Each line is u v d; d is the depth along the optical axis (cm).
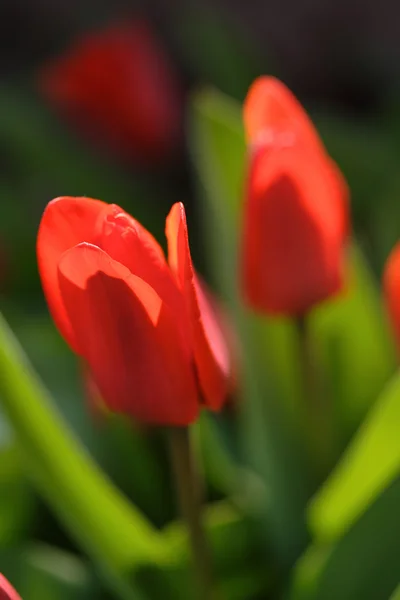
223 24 99
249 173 67
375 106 114
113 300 62
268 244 67
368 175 87
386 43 122
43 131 93
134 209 90
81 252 61
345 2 125
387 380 75
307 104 106
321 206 67
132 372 63
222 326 75
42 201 90
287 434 74
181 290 62
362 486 69
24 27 137
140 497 77
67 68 89
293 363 74
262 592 74
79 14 132
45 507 76
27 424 67
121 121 89
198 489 66
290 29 126
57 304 63
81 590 73
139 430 76
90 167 91
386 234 82
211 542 74
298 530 74
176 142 90
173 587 70
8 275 87
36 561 74
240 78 95
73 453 67
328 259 68
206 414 76
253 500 75
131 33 90
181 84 109
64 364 79
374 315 75
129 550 69
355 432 75
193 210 91
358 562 69
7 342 66
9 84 108
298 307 69
